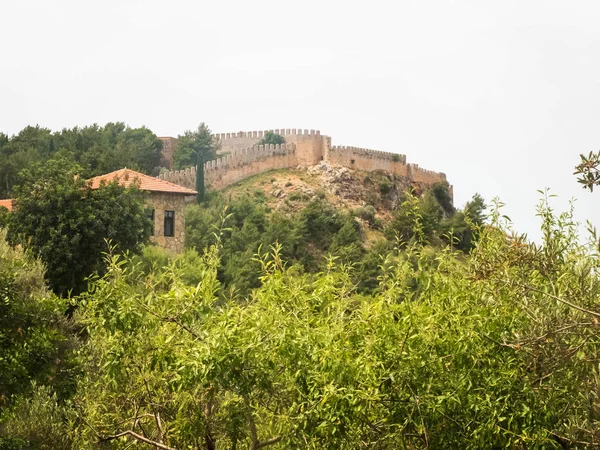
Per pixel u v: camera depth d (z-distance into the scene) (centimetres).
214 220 8231
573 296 1402
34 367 2225
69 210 4925
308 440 1568
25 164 9656
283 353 1561
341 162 12294
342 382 1548
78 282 4925
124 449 1883
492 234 1714
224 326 1584
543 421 1558
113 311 1669
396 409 1599
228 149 13450
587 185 1341
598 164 1339
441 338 1616
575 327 1350
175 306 1675
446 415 1603
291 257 8150
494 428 1558
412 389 1588
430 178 13488
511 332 1565
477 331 1608
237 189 11450
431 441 1620
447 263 1778
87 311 1770
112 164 9750
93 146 11319
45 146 11544
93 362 2098
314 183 11806
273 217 9188
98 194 5103
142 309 1675
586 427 1388
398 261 1814
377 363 1571
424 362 1595
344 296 1819
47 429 2283
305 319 1666
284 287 1722
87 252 4922
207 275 1689
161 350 1655
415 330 1620
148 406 1950
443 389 1611
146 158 12900
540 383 1513
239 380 1540
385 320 1634
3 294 2197
